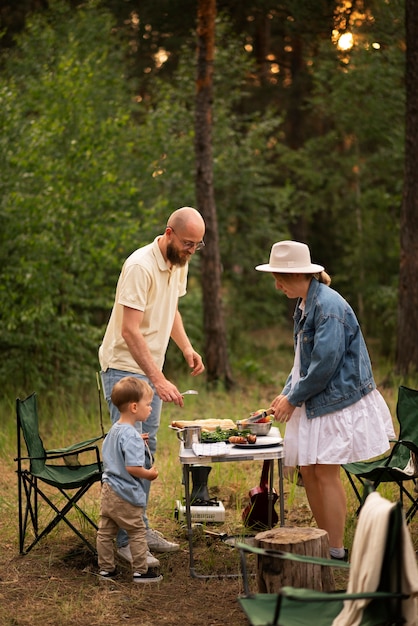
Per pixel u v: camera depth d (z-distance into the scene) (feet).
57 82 33.50
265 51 51.11
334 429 14.30
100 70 38.24
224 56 43.32
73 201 30.22
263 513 16.97
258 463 22.52
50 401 30.89
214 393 34.06
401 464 16.47
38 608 13.50
